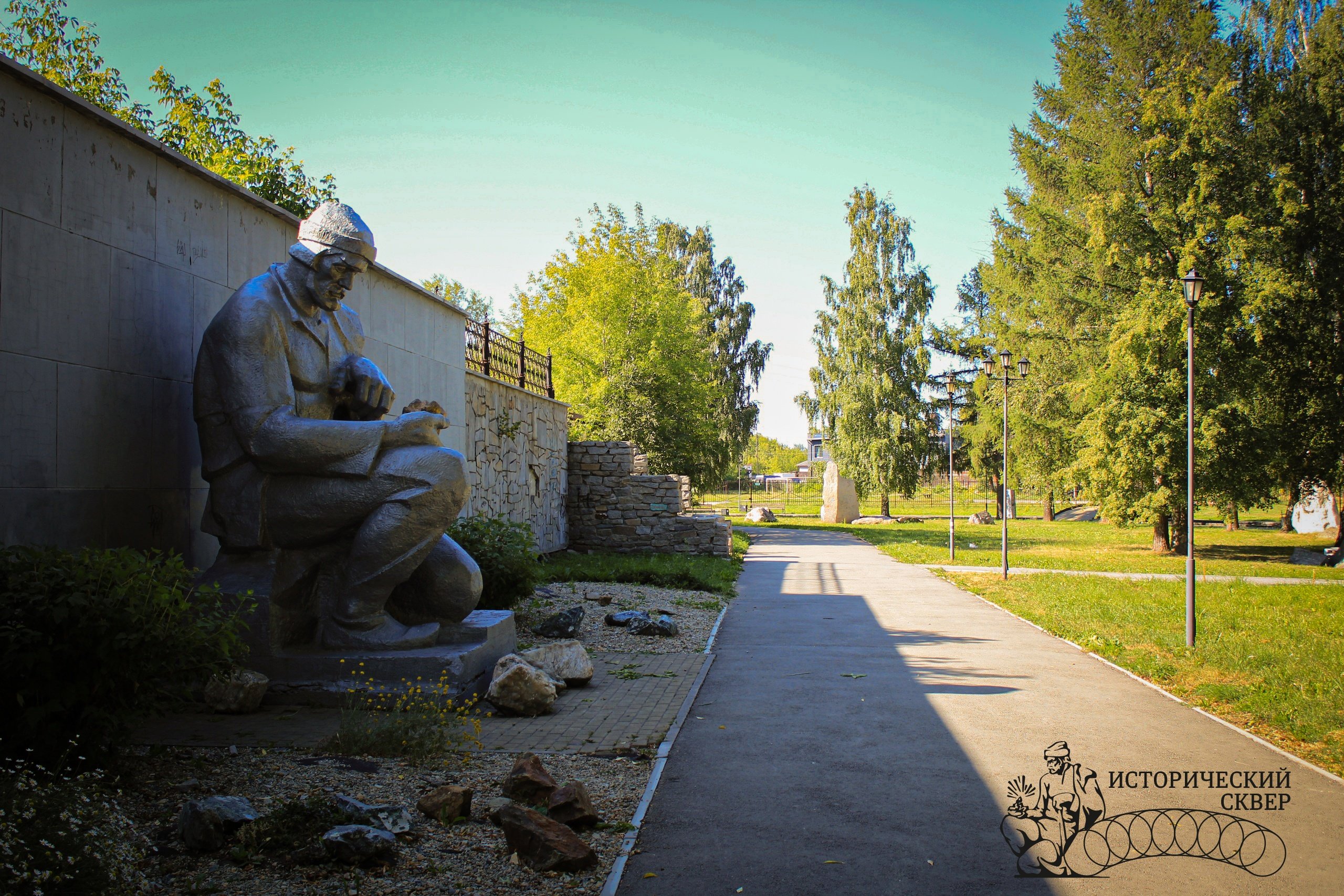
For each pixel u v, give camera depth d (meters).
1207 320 22.28
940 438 48.41
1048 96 27.08
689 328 29.11
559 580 13.82
